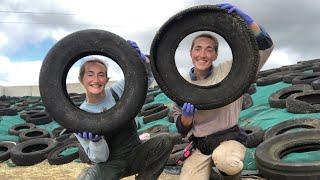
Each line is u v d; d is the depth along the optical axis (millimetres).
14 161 4102
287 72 5453
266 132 3125
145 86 1687
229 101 1688
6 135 5527
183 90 1727
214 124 1858
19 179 3441
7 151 4348
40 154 4070
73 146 4074
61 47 1707
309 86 3938
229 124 1861
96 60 1727
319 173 2195
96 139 1685
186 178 1894
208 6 1659
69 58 1712
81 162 3848
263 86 4984
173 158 2980
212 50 1800
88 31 1703
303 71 5457
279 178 2328
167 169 3020
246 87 1664
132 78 1678
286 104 3609
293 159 2529
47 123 6051
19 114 6789
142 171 1864
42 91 1715
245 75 1658
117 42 1684
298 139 2611
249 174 2646
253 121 3648
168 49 1731
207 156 1890
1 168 3998
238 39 1653
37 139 4457
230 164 1797
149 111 5125
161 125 4184
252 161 2770
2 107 7438
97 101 1744
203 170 1897
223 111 1850
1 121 6160
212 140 1854
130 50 1682
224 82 1700
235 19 1649
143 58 1819
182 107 1764
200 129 1875
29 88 12328
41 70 1719
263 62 1827
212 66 1843
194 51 1811
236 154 1809
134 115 1689
